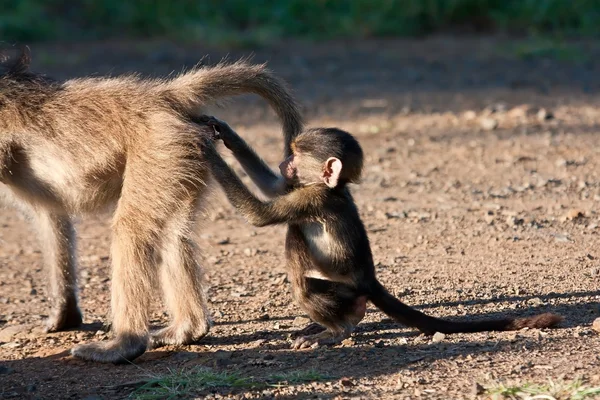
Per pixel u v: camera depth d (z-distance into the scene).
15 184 10.21
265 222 9.64
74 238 10.91
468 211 14.91
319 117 21.98
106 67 26.75
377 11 32.28
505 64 27.11
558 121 20.72
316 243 9.69
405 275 12.10
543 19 31.08
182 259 9.85
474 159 18.06
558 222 14.06
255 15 32.84
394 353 9.10
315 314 9.59
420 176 17.20
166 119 9.66
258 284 12.24
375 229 14.33
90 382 8.98
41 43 30.88
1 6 32.84
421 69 26.92
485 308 10.59
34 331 10.90
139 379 8.94
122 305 9.53
